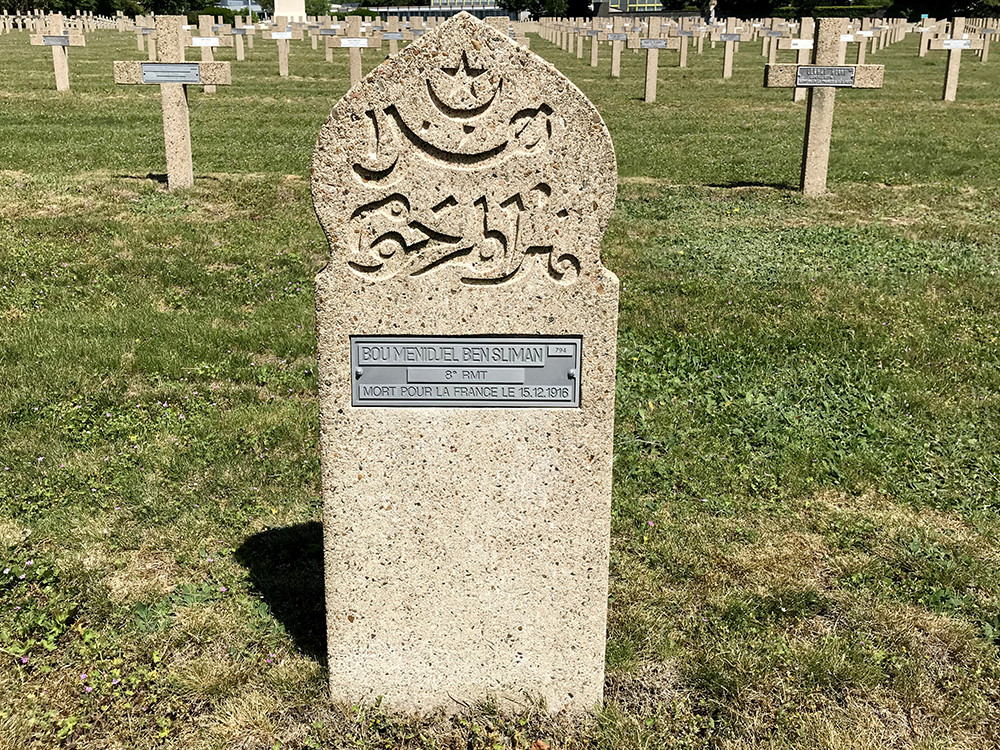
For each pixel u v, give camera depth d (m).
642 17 65.06
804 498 5.29
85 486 5.21
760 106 22.08
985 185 13.58
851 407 6.38
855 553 4.76
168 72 11.59
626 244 10.34
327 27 30.34
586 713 3.64
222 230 10.41
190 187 12.10
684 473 5.48
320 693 3.72
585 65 32.03
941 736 3.59
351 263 3.15
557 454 3.33
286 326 7.63
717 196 12.84
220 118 18.48
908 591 4.45
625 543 4.82
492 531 3.42
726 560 4.69
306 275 9.02
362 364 3.24
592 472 3.35
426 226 3.10
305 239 10.13
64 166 13.39
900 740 3.58
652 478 5.43
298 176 13.14
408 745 3.51
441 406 3.29
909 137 17.73
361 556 3.45
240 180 12.65
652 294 8.64
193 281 8.73
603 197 3.08
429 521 3.40
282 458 5.58
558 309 3.18
